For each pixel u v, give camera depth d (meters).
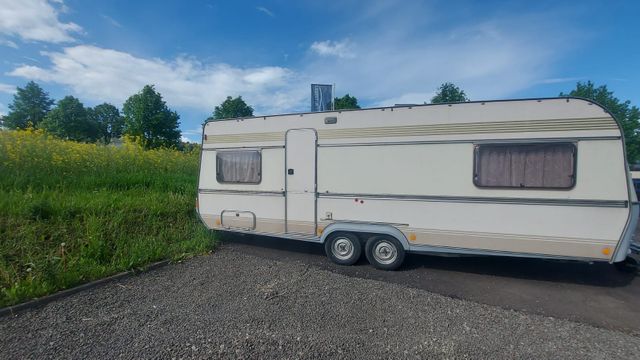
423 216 4.64
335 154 5.07
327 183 5.13
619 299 3.93
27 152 7.37
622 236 3.85
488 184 4.31
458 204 4.46
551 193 4.06
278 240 6.63
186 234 6.07
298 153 5.29
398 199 4.75
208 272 4.67
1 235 4.32
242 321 3.23
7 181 6.04
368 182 4.89
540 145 4.09
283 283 4.25
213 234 6.21
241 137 5.72
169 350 2.73
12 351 2.72
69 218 5.14
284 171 5.40
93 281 4.12
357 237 5.05
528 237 4.18
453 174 4.47
